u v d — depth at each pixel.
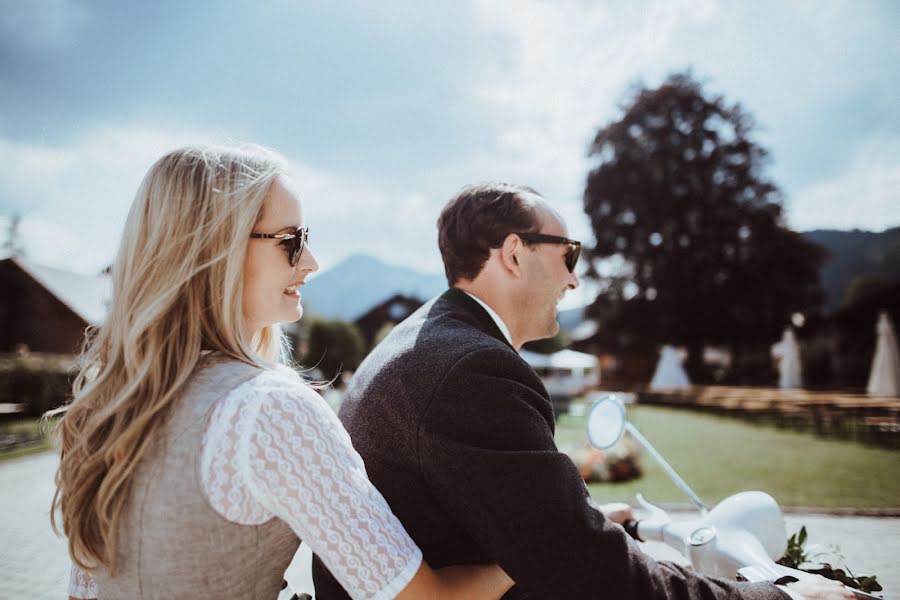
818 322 33.62
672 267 29.44
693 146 29.98
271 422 0.88
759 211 29.12
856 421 13.20
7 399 15.90
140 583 0.87
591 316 32.53
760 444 11.12
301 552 4.63
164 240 0.98
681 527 1.61
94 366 1.06
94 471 0.91
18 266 27.75
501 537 1.07
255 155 1.10
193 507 0.85
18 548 5.12
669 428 14.17
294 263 1.10
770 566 1.34
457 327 1.41
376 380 1.35
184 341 0.95
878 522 5.50
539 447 1.15
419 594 0.93
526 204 1.60
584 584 1.03
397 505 1.24
